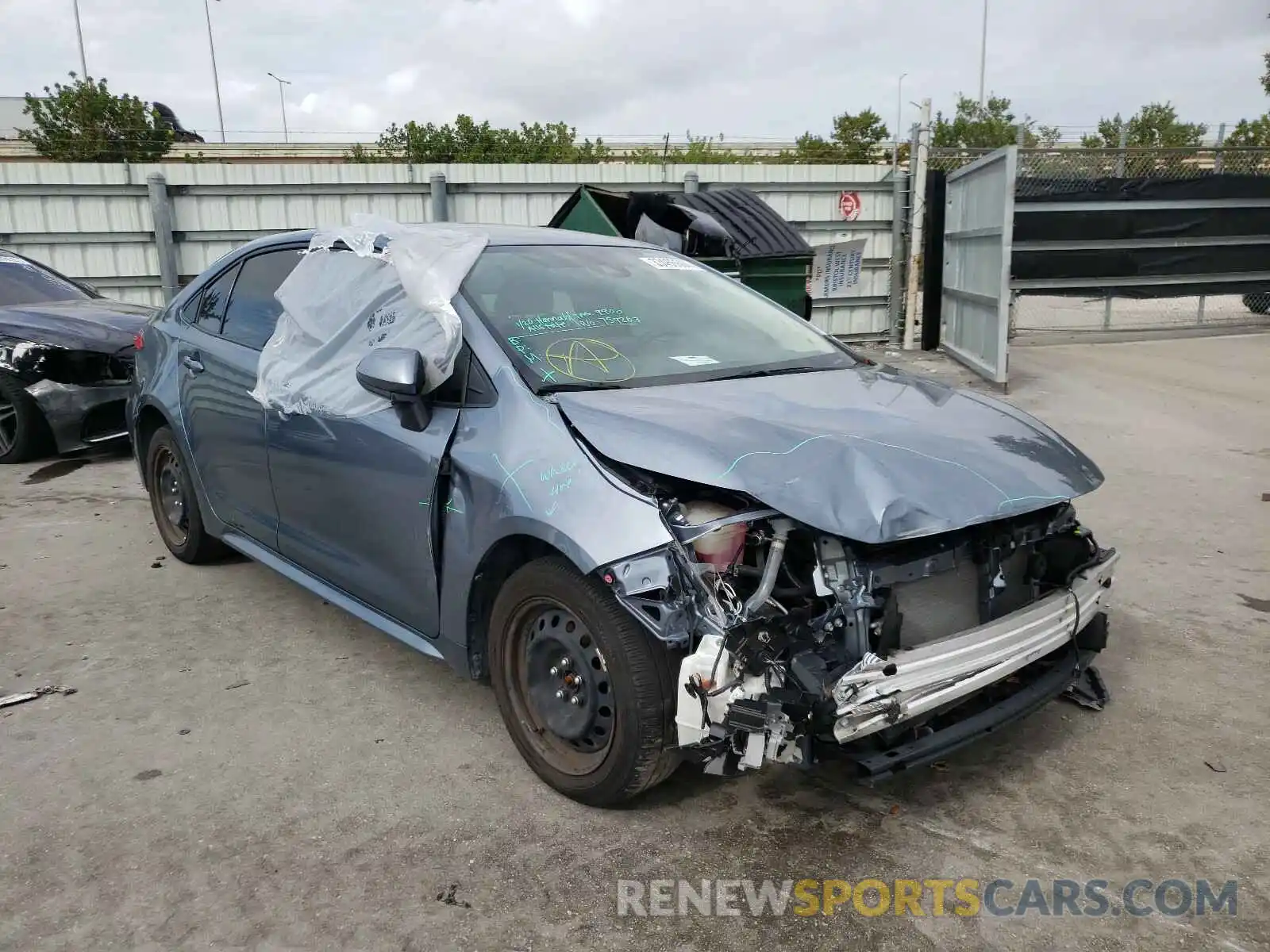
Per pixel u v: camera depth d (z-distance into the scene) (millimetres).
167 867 2684
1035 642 2898
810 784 3111
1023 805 2998
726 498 2713
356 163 13445
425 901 2555
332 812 2949
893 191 14266
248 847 2773
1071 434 8234
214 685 3801
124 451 7938
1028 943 2418
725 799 3029
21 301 8203
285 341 3957
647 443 2725
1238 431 8289
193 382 4559
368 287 3658
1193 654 4070
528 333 3328
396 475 3303
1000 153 10188
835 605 2580
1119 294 13922
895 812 2961
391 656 4070
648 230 9609
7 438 7434
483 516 2965
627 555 2576
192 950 2375
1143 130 26172
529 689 3061
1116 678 3859
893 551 2670
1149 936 2439
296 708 3609
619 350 3426
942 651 2615
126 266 12906
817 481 2590
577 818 2924
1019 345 13555
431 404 3258
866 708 2479
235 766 3203
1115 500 6336
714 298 4129
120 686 3781
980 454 2889
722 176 13844
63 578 4977
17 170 12352
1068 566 3230
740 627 2473
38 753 3279
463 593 3104
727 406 3047
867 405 3225
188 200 12875
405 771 3182
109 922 2467
